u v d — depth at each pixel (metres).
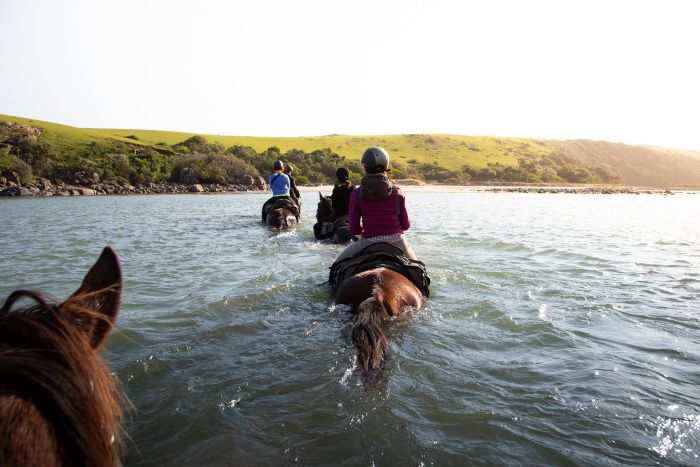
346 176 11.23
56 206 25.28
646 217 21.02
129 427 2.99
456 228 14.33
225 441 2.81
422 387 3.46
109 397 1.21
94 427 1.09
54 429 1.03
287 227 13.48
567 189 72.25
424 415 3.09
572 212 24.03
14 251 9.30
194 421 3.04
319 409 3.16
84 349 1.16
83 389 1.10
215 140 98.12
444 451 2.71
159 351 4.16
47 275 7.14
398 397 3.30
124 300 5.77
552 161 119.69
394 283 4.84
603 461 2.65
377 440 2.81
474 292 6.15
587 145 151.12
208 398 3.33
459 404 3.23
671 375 3.76
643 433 2.92
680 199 49.06
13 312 1.16
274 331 4.66
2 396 0.98
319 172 68.12
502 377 3.67
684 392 3.47
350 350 4.08
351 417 3.05
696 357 4.12
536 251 9.59
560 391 3.45
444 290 6.24
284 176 15.16
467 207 26.86
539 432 2.92
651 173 143.50
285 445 2.78
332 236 10.89
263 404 3.24
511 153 122.56
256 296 5.90
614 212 24.66
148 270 7.56
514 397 3.35
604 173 113.69
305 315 5.16
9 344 1.09
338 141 116.81
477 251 9.59
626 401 3.31
